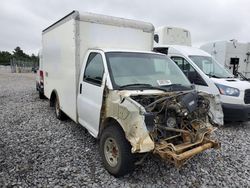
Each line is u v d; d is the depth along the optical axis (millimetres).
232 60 11828
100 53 4441
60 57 5953
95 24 4988
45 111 7879
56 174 3697
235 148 4973
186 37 10109
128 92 3564
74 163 4070
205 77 6746
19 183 3424
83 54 4953
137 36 5527
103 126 3951
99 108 4027
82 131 5742
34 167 3902
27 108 8359
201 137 3756
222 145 5121
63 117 6562
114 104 3531
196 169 4012
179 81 4480
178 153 3357
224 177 3781
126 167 3441
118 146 3445
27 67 38469
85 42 4938
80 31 4855
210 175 3830
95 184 3459
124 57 4445
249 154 4684
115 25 5207
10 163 4023
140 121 3074
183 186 3498
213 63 7711
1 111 7836
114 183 3502
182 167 4043
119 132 3471
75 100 5070
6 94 11859
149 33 5703
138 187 3426
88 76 4617
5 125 6219
